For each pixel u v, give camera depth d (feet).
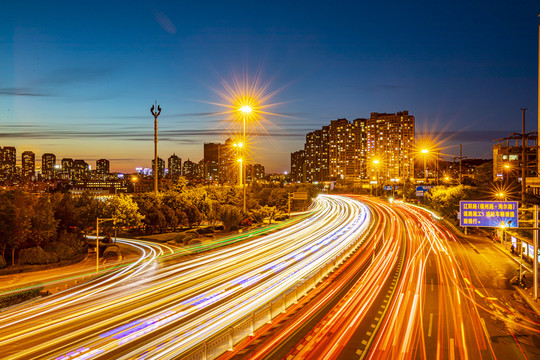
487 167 444.55
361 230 204.54
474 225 94.02
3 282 109.19
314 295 87.61
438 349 59.00
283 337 62.59
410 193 383.24
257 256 136.98
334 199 461.78
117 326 67.62
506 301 84.99
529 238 130.11
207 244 170.30
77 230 178.50
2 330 67.31
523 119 155.63
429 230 201.05
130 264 133.28
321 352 56.95
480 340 62.90
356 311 76.23
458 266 119.03
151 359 53.42
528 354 58.03
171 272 115.03
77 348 58.44
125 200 186.19
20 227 132.26
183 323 68.18
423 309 78.13
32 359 55.01
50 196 181.16
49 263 133.69
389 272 110.83
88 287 100.68
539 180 240.94
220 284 97.04
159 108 243.40
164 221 211.82
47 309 79.87
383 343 60.64
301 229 215.92
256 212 250.57
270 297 84.07
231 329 58.03
